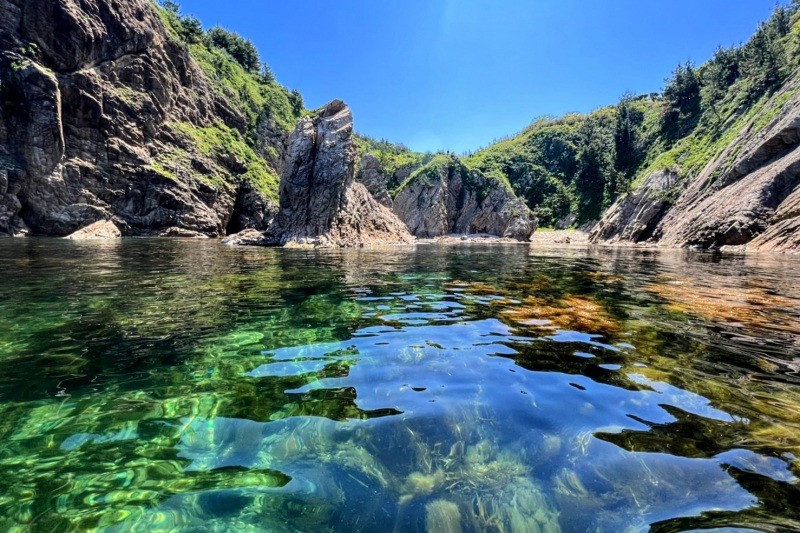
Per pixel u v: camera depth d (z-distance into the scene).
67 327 5.80
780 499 2.34
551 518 2.26
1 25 36.59
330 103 33.44
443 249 30.95
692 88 73.94
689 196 45.59
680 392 3.83
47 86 37.19
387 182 86.94
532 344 5.30
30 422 3.18
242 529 2.15
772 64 49.81
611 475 2.60
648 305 7.83
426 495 2.44
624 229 54.00
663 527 2.15
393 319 6.60
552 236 72.12
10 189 35.56
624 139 79.44
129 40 45.91
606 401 3.64
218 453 2.82
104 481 2.50
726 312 7.22
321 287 9.65
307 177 30.03
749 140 41.34
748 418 3.32
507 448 2.92
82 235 37.88
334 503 2.36
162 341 5.24
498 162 96.06
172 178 45.06
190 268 13.09
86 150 40.38
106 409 3.41
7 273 11.11
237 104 67.62
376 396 3.72
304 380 4.07
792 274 13.24
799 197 29.14
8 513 2.22
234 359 4.63
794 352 4.98
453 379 4.13
